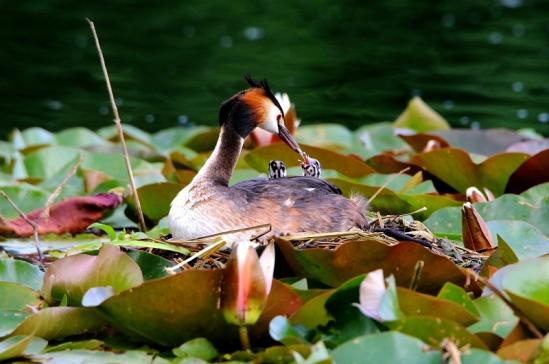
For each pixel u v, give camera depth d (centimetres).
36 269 1020
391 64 2341
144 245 991
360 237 999
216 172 1082
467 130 1606
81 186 1447
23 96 2117
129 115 2028
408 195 1217
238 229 994
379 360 794
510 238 1050
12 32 2580
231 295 850
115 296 870
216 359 876
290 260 959
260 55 2419
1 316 918
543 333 861
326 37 2583
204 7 2897
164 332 889
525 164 1304
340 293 873
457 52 2423
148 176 1403
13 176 1478
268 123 1128
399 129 1614
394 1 2955
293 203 1029
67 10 2816
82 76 2255
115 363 852
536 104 2050
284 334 852
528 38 2530
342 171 1385
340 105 2067
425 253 922
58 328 901
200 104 2078
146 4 2905
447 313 860
